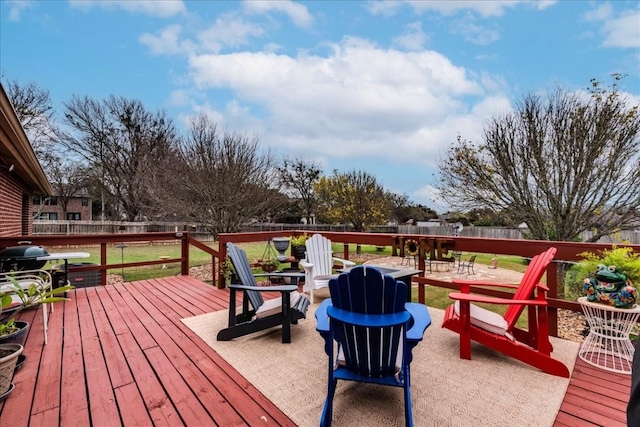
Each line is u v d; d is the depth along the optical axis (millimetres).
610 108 6898
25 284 3359
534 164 7617
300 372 2488
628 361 2629
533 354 2533
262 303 3619
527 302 2562
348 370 2064
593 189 7086
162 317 3789
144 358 2717
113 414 1968
